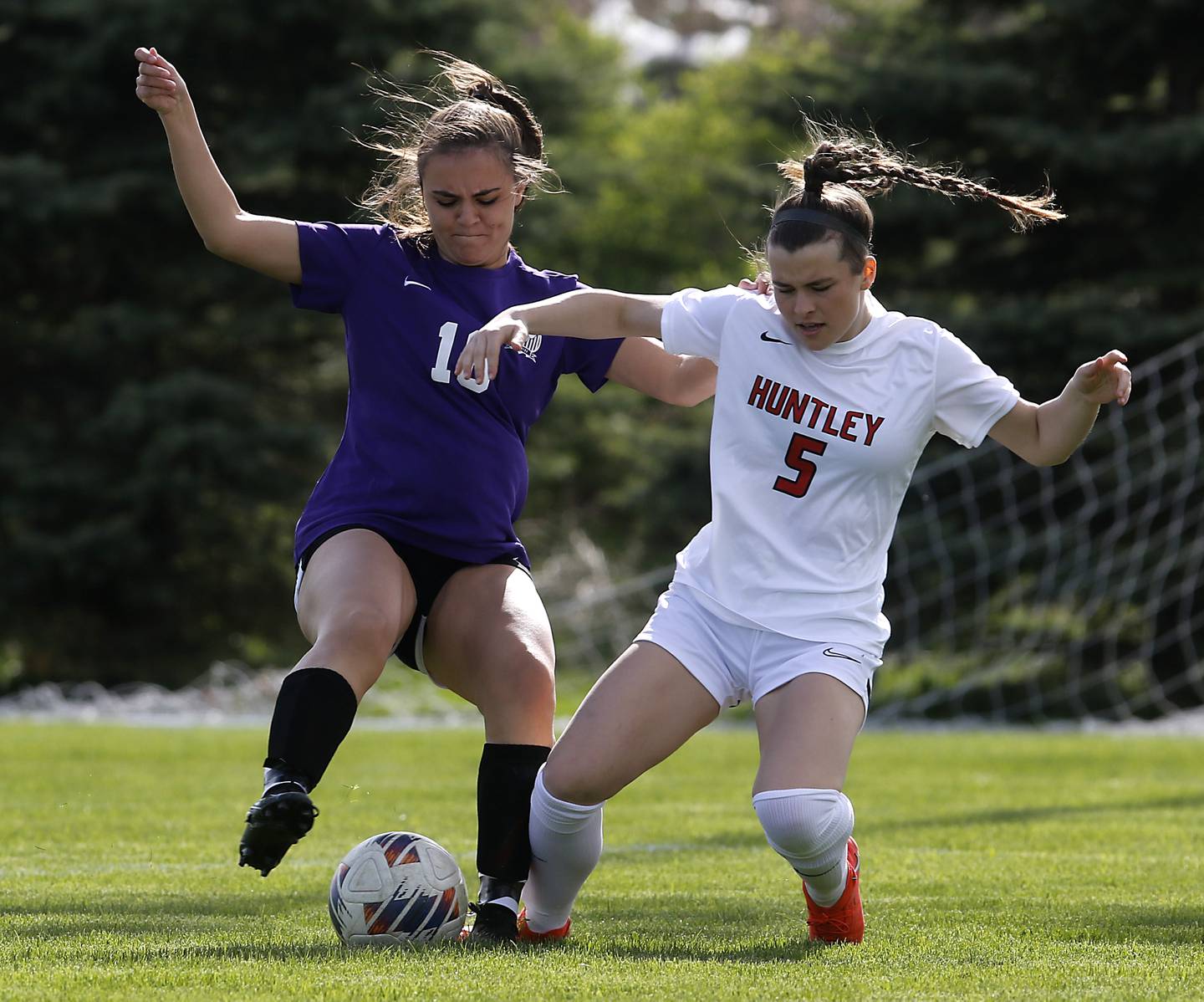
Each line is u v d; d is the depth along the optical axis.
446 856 12.92
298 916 14.48
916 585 61.59
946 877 17.41
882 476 12.72
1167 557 59.25
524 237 76.50
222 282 71.19
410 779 31.22
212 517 71.81
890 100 63.81
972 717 61.22
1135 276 61.88
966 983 10.77
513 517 14.03
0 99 70.69
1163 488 59.09
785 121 67.69
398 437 13.56
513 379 13.88
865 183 13.05
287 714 12.02
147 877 17.30
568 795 12.38
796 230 12.06
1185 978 11.05
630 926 13.98
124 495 68.19
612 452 82.94
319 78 72.75
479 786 13.11
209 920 14.14
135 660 75.12
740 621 12.59
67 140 71.81
